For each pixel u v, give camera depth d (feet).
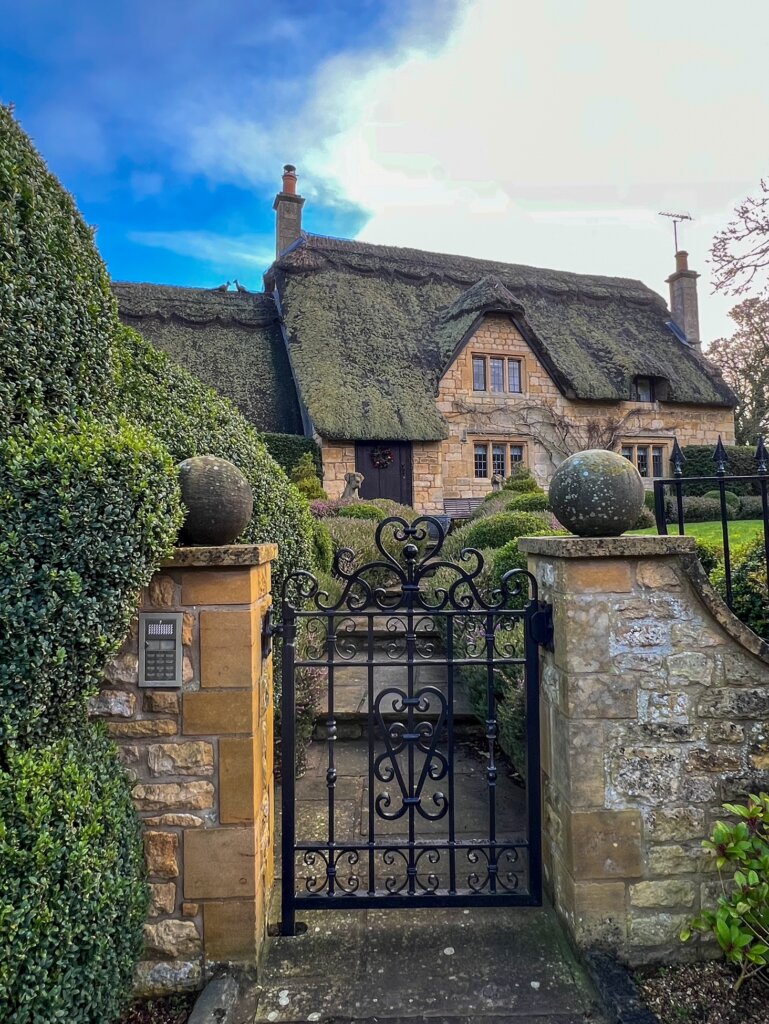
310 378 45.88
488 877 6.61
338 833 8.23
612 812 5.99
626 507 6.21
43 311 4.99
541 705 7.08
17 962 3.82
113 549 4.51
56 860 4.13
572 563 6.10
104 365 5.99
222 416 9.16
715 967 5.78
